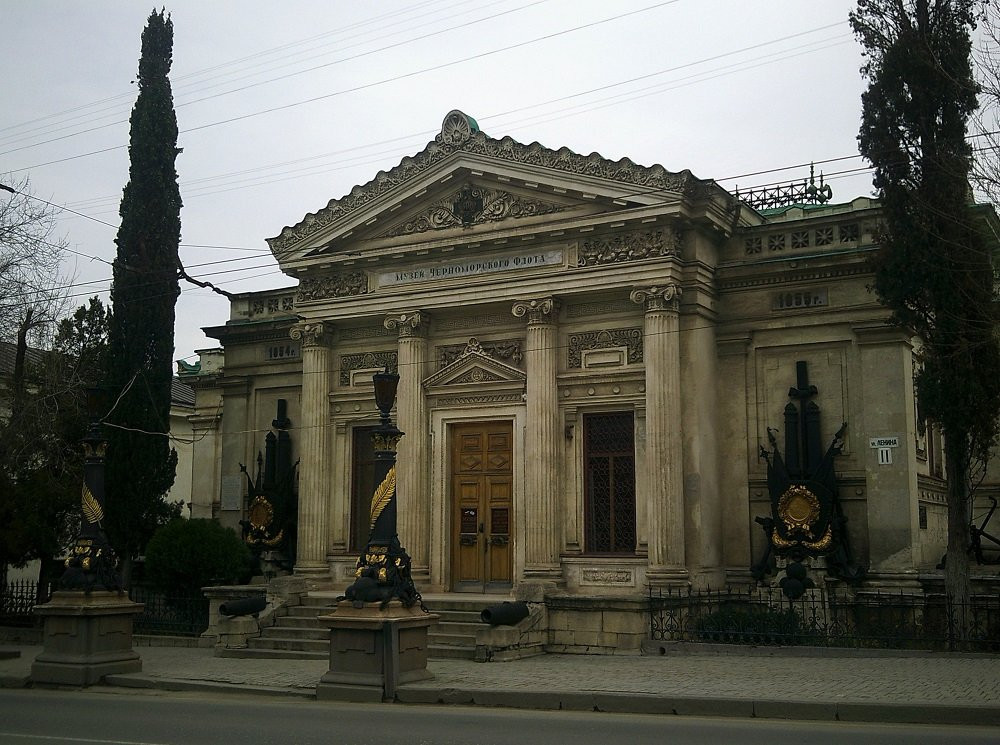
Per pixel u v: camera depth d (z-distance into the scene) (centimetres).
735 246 2733
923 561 2614
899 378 2503
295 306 3034
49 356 3200
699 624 2350
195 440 3956
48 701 1752
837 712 1430
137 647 2659
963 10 2214
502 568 2714
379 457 1852
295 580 2688
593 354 2652
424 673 1806
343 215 2930
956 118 2188
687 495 2520
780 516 2502
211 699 1784
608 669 1956
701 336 2611
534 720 1448
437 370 2859
